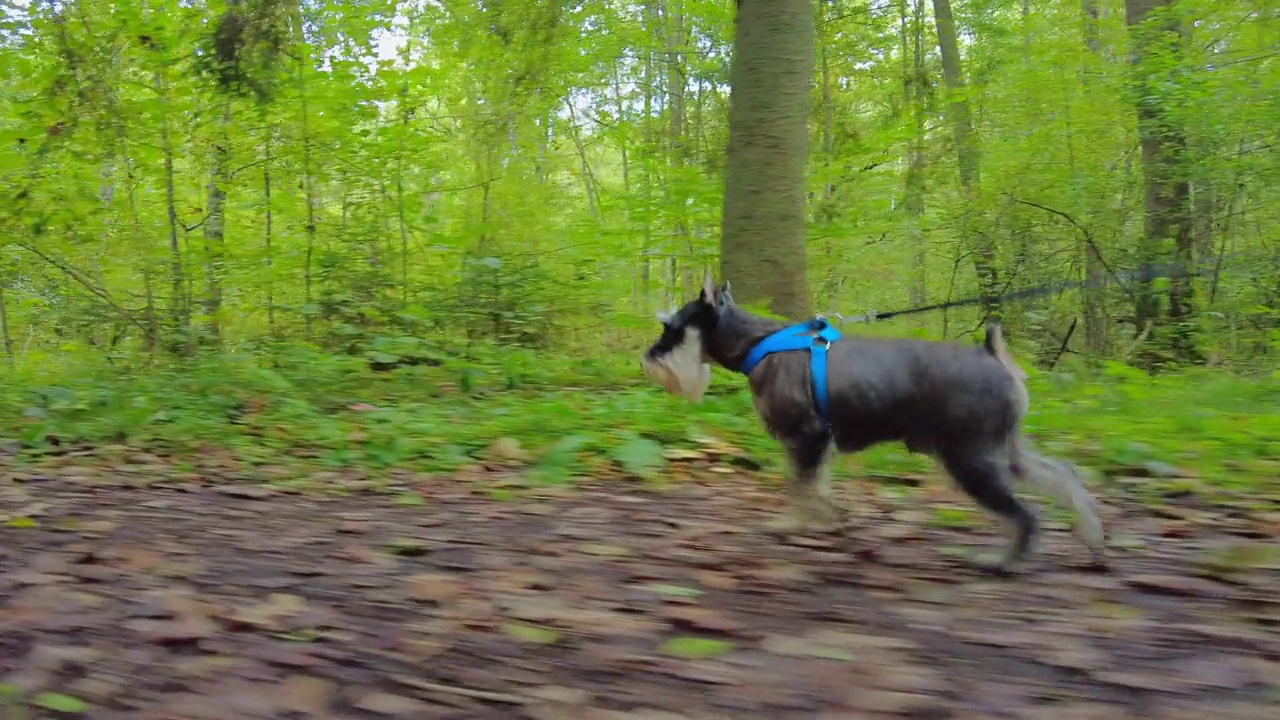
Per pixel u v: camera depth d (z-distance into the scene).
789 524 5.15
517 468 6.82
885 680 3.05
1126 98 14.92
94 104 11.41
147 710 2.92
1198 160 14.14
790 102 9.91
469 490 6.21
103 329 12.37
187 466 6.98
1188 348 14.06
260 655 3.35
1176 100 13.99
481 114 14.09
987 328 4.41
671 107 18.83
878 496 5.95
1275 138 13.77
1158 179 14.64
